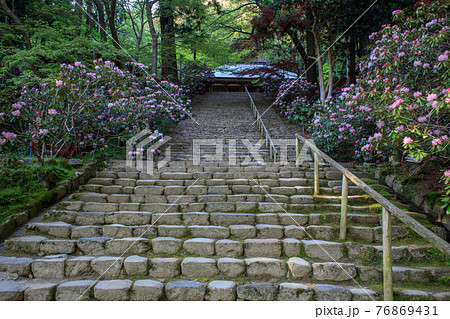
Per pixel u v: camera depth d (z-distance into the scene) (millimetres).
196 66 15383
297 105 10586
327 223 3670
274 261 2863
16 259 2855
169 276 2816
